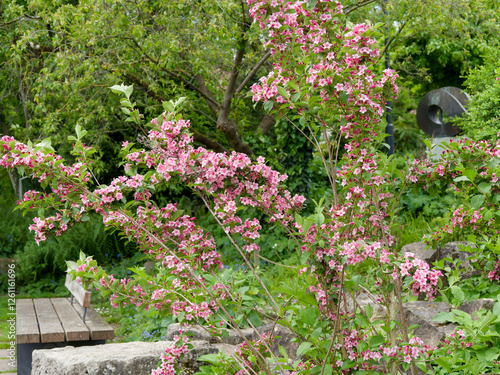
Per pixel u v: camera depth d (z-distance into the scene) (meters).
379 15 7.43
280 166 8.08
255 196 2.24
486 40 10.09
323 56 2.23
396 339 2.10
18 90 8.58
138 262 7.92
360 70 2.14
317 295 1.99
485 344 1.93
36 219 2.20
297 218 1.96
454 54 13.59
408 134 12.87
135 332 4.71
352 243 1.90
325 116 2.34
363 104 2.12
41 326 3.59
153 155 2.29
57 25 6.37
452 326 2.78
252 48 7.11
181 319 2.24
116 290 2.21
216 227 8.26
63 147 8.09
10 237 8.77
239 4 6.12
